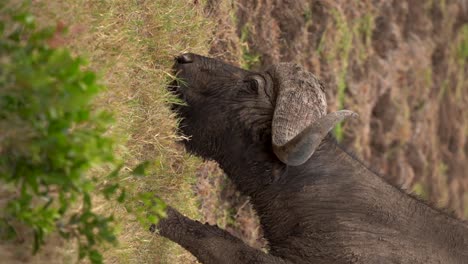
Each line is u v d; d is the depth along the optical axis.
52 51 12.43
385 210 20.00
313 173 19.95
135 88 21.16
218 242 20.14
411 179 45.62
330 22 37.50
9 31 14.11
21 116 12.83
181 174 23.56
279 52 33.41
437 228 20.23
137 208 17.06
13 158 13.05
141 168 15.27
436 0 50.94
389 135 43.84
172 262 23.78
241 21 30.98
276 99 19.61
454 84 52.12
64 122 12.37
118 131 18.72
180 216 20.59
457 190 51.31
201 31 25.25
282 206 20.22
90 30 18.02
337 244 19.70
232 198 29.66
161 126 21.28
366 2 42.72
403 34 46.94
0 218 14.25
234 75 20.80
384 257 19.67
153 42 22.02
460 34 53.34
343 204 19.89
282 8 34.12
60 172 12.80
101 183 17.59
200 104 20.91
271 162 20.00
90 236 14.34
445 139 50.72
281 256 20.20
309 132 17.77
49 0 16.19
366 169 20.48
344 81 39.44
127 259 20.08
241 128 20.28
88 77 12.32
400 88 45.44
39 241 14.52
